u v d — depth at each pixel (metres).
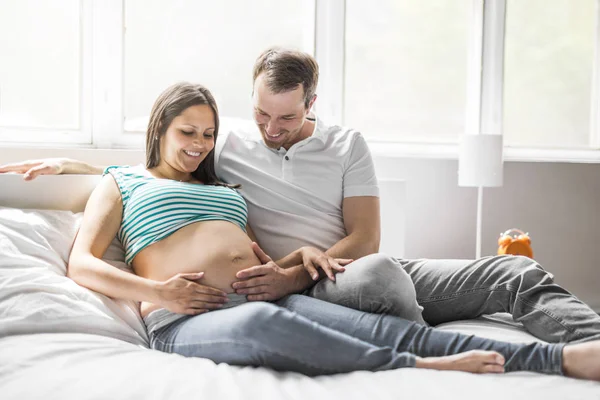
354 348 1.30
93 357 1.29
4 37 2.54
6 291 1.46
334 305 1.49
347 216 1.97
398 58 3.28
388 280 1.51
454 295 1.71
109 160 2.32
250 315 1.32
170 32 2.82
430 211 3.25
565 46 3.54
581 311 1.49
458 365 1.28
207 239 1.66
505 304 1.65
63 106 2.63
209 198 1.78
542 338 1.54
